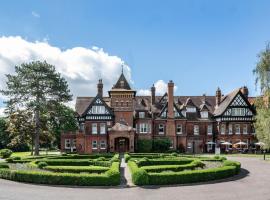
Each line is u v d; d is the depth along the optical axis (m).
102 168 25.06
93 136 62.94
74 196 18.28
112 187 21.38
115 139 63.56
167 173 23.11
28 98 53.53
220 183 23.59
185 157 43.09
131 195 18.77
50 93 54.62
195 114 69.81
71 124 57.28
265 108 45.12
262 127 43.91
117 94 64.12
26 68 53.72
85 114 63.38
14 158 35.81
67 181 21.81
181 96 74.25
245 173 29.81
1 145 82.81
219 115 67.31
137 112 66.00
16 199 17.03
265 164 39.09
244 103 67.69
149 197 18.25
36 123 52.81
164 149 64.56
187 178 23.42
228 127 67.31
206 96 75.06
